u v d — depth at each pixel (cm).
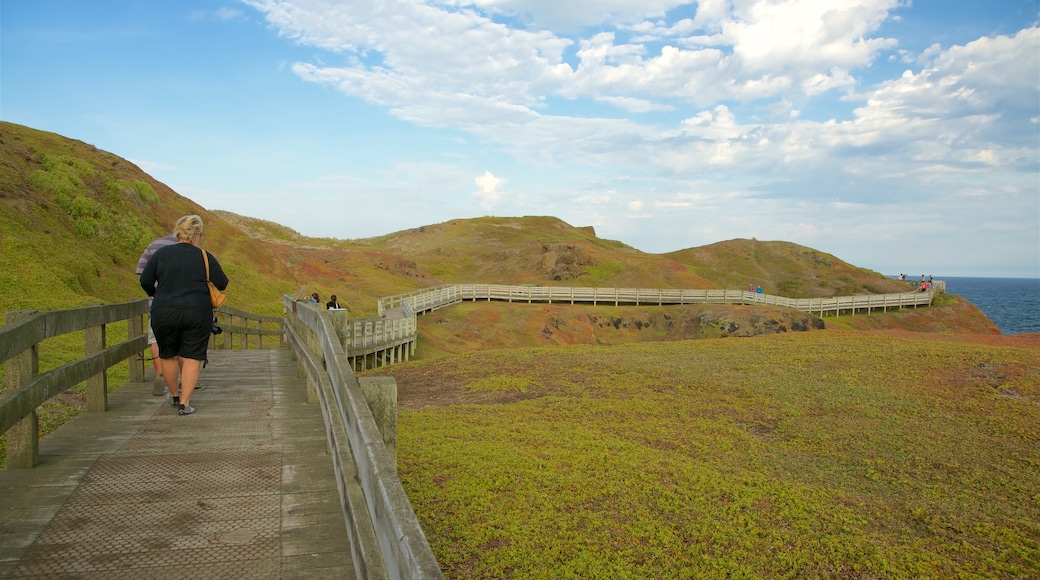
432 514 802
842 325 5447
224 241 3731
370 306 4378
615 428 1255
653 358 2045
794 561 724
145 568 365
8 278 1648
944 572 710
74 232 2302
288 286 3553
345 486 344
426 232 10781
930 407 1373
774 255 9412
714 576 681
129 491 475
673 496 888
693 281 7100
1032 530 827
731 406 1430
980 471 1030
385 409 398
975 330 5791
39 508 439
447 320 4509
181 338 682
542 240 9738
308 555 389
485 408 1430
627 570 685
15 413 475
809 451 1144
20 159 2528
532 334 4578
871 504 903
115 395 802
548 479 934
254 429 654
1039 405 1336
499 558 704
